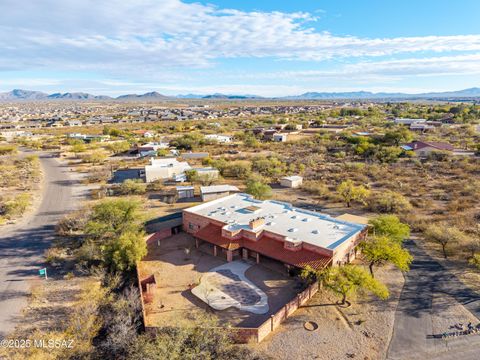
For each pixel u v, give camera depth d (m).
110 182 72.56
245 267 33.94
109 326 24.73
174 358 20.20
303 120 199.12
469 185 59.03
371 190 60.09
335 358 21.95
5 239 42.00
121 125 198.38
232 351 22.23
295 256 31.66
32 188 68.00
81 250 36.03
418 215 47.12
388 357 21.89
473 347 22.53
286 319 25.94
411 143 99.56
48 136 155.88
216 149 112.25
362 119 188.12
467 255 34.97
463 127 138.25
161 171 72.69
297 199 56.84
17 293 29.66
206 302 27.84
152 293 29.41
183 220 43.75
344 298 27.44
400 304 27.42
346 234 34.62
